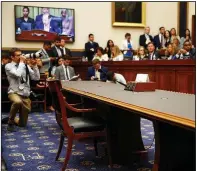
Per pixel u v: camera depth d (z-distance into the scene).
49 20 9.23
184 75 6.16
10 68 4.86
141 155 3.30
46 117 6.05
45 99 6.71
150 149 3.66
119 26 10.09
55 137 4.38
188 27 10.62
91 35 9.49
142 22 10.33
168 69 6.50
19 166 3.12
